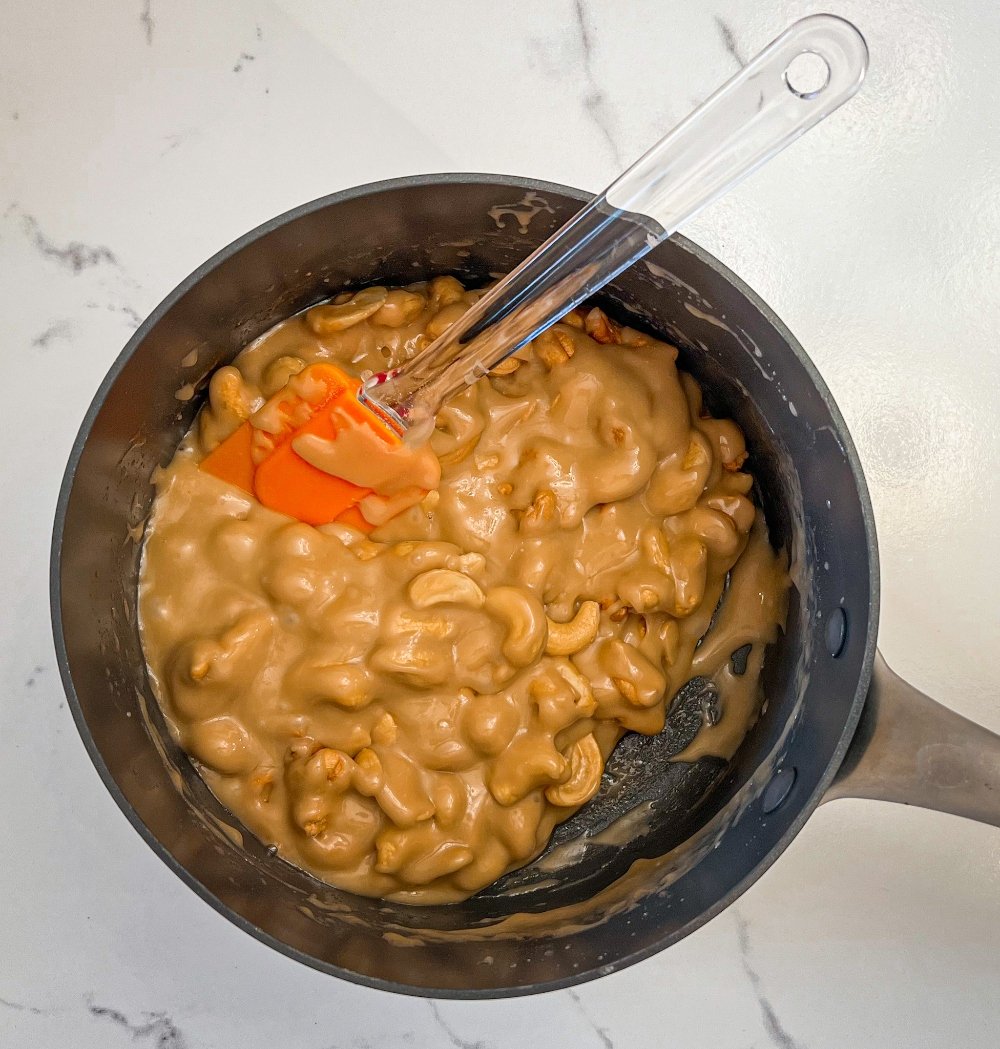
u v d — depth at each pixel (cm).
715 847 30
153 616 30
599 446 30
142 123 33
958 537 34
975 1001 33
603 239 24
